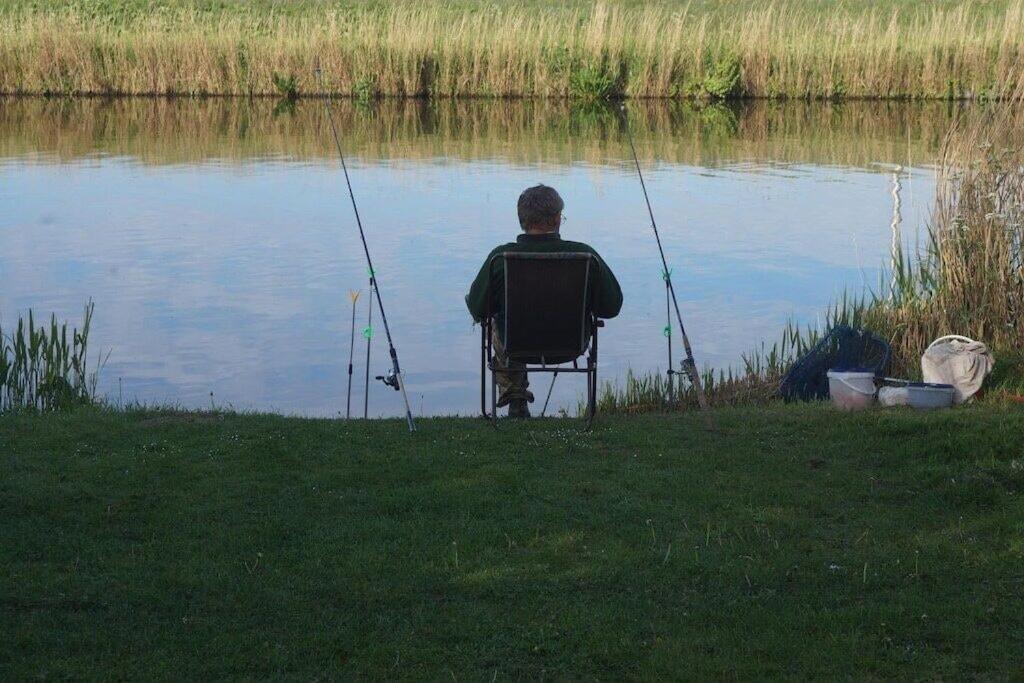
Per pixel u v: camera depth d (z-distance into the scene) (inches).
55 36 1556.3
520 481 305.4
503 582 247.3
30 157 1074.1
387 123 1328.7
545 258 317.4
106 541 266.7
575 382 509.4
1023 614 231.9
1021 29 1513.3
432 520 280.1
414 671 212.7
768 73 1541.6
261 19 1764.3
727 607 237.3
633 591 244.4
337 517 282.4
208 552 261.6
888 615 231.8
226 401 480.4
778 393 463.8
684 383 489.7
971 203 475.5
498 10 1731.1
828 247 721.6
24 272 666.8
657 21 1678.2
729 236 753.6
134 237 751.1
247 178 964.0
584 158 1070.4
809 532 275.0
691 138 1208.2
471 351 544.4
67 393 459.5
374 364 528.1
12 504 286.5
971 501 293.6
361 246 727.1
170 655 216.8
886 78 1514.5
